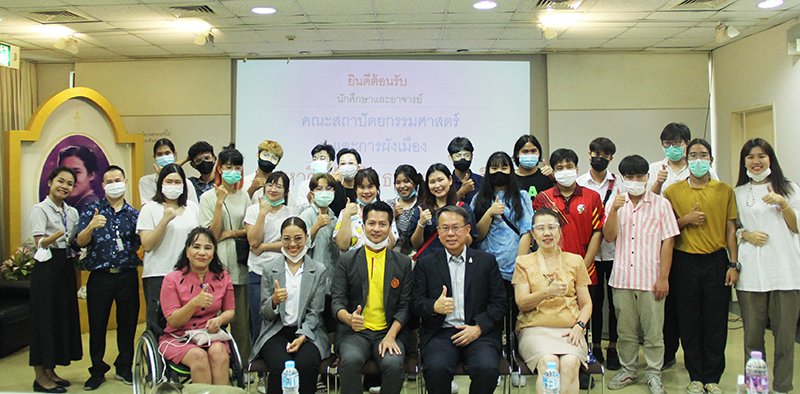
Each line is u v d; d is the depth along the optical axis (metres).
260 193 3.53
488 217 2.95
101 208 3.31
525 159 3.50
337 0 4.04
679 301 3.07
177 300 2.67
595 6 4.21
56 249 3.26
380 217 2.66
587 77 5.61
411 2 4.10
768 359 3.62
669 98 5.61
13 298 4.30
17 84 5.63
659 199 3.04
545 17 4.48
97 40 5.04
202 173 3.81
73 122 4.89
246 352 3.27
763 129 5.03
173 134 5.75
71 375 3.52
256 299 3.12
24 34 4.83
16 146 4.45
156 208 3.20
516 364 2.58
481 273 2.68
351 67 5.61
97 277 3.27
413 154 5.59
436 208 3.06
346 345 2.54
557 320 2.61
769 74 4.77
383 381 2.44
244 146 5.62
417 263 2.74
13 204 4.45
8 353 3.96
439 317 2.60
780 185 2.88
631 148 5.62
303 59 5.67
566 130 5.62
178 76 5.74
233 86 5.73
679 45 5.38
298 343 2.57
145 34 4.88
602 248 3.46
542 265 2.70
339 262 2.75
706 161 2.93
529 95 5.64
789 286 2.85
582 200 3.11
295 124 5.61
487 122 5.60
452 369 2.43
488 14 4.40
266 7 4.20
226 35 4.93
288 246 2.72
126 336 3.36
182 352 2.52
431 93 5.61
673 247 3.10
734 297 5.13
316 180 3.11
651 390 3.06
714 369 3.03
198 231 2.69
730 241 3.00
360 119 5.60
